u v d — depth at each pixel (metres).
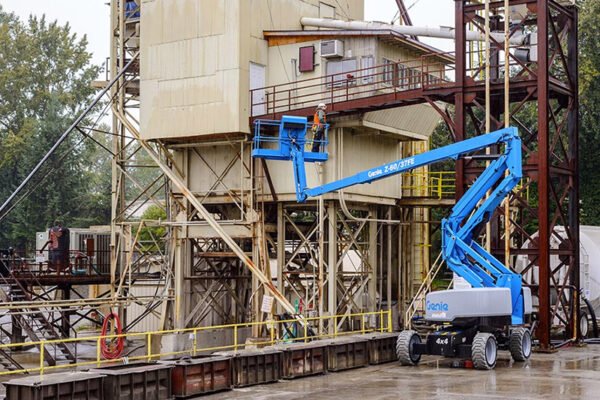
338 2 53.66
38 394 24.17
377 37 45.91
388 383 31.14
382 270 51.31
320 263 45.59
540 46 39.81
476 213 35.34
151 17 49.09
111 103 52.75
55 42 114.19
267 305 44.22
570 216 43.22
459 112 41.06
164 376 28.27
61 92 112.06
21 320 47.81
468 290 34.28
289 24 49.66
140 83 49.41
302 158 38.50
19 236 106.00
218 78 46.88
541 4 39.81
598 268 49.84
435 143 79.62
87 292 73.31
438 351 34.97
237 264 53.38
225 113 46.56
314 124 39.69
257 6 47.69
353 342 35.75
